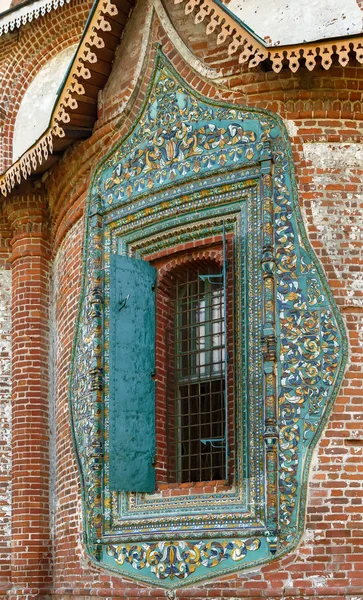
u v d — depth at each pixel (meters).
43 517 13.64
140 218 11.42
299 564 9.44
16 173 12.94
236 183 10.59
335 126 10.49
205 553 9.93
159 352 11.28
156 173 11.29
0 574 13.91
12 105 15.70
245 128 10.64
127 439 10.80
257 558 9.59
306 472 9.63
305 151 10.45
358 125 10.50
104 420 11.16
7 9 15.10
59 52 15.12
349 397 9.80
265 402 9.84
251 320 10.23
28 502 13.62
